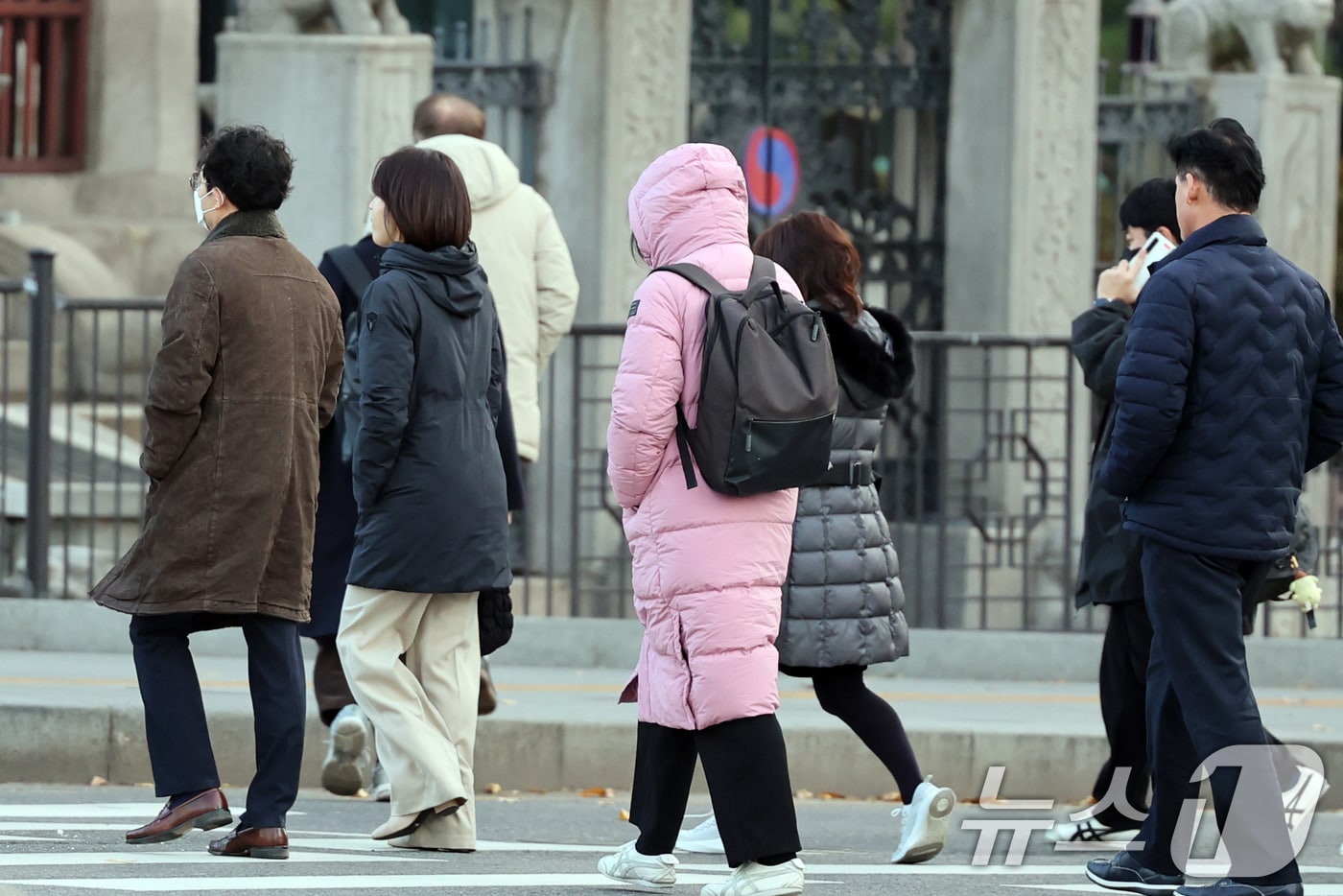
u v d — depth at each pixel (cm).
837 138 4919
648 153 4706
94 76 5841
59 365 4650
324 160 4206
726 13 4869
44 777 2858
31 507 3609
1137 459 1992
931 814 2338
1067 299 4859
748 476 1920
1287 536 2023
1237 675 2011
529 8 4700
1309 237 5009
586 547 4484
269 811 2195
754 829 1953
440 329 2239
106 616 3519
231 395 2131
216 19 6306
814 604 2292
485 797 2903
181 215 5816
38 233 5341
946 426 3903
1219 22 5075
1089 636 3547
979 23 4834
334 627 2630
